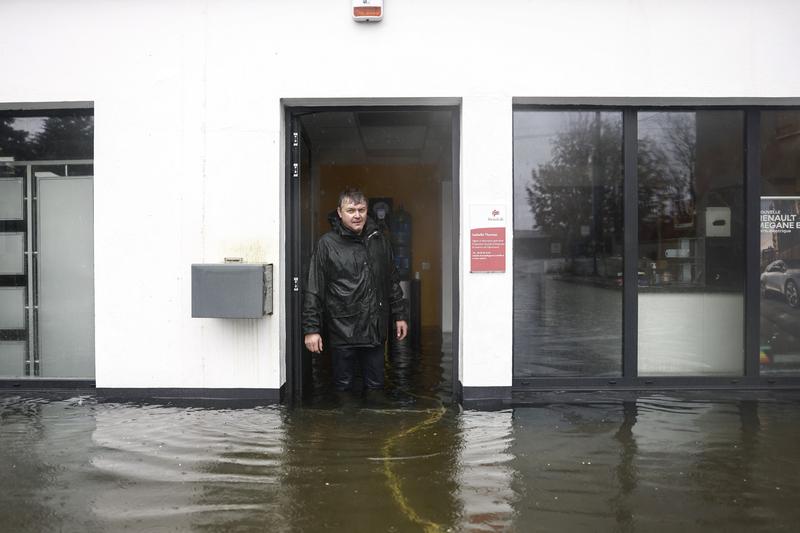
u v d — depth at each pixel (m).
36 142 5.85
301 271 5.89
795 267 5.86
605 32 5.41
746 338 5.81
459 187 5.65
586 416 4.95
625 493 3.51
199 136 5.39
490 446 4.24
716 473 3.78
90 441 4.32
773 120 5.80
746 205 5.80
